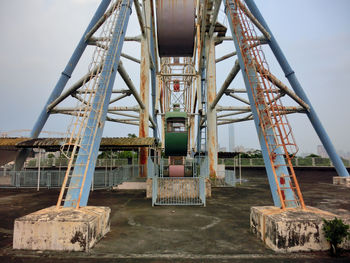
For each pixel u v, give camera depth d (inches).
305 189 762.2
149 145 672.4
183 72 1120.8
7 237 289.9
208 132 881.5
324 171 1284.4
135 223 353.1
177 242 269.1
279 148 338.0
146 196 600.4
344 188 784.9
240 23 422.6
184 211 437.7
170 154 736.3
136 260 218.2
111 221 364.8
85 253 233.1
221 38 946.1
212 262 214.2
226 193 675.4
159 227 331.6
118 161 1504.7
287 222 236.7
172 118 722.2
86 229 239.8
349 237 232.5
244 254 231.8
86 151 331.0
